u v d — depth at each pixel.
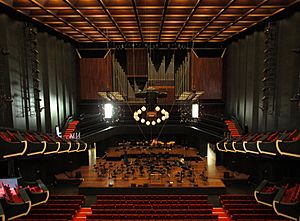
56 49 18.34
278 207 9.03
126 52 22.38
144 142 24.66
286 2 11.97
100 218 12.10
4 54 11.70
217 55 22.25
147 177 17.23
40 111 15.42
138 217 12.06
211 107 22.45
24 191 9.23
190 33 18.44
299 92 11.70
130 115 22.53
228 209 12.91
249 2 12.06
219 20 15.16
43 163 15.98
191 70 21.83
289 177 13.58
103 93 17.59
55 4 12.19
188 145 25.11
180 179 16.48
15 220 11.51
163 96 15.12
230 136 18.16
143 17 14.48
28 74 14.49
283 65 13.61
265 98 15.04
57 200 14.20
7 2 11.55
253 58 17.23
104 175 17.80
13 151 7.78
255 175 17.17
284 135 9.52
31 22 14.80
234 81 20.53
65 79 19.92
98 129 20.84
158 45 22.08
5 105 11.89
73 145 14.34
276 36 14.23
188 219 11.96
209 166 20.14
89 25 16.20
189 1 12.04
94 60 22.05
